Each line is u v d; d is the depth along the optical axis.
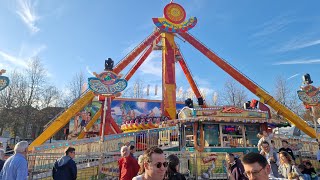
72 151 7.63
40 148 13.95
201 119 15.33
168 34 26.67
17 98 46.59
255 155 2.97
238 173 6.66
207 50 27.31
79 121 33.47
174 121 16.27
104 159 13.49
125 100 35.16
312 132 25.31
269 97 26.20
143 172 3.85
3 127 44.31
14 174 5.86
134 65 27.09
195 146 15.15
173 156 4.53
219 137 15.72
